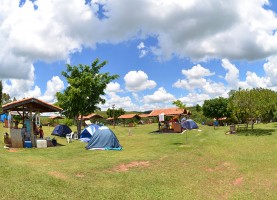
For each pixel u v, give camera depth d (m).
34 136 27.61
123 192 13.37
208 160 21.89
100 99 43.28
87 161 19.02
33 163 17.34
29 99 27.22
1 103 69.31
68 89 42.00
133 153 23.56
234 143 30.95
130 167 18.12
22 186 12.41
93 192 12.98
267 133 38.56
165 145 29.05
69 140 33.66
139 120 99.88
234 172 18.78
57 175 14.79
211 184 15.93
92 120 82.94
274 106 46.91
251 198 13.86
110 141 26.39
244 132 41.12
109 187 13.90
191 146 27.89
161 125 54.12
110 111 109.25
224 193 14.56
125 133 49.47
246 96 41.22
